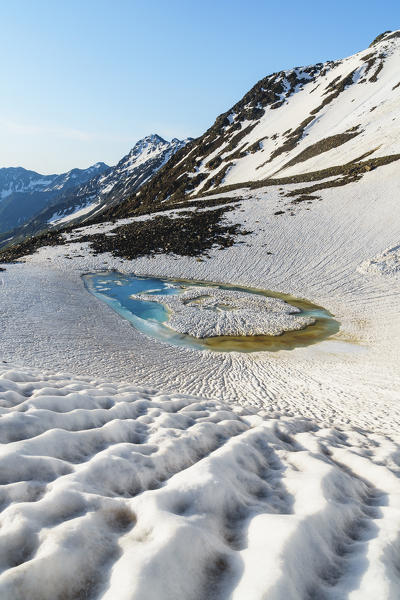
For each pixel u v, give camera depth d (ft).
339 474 12.90
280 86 359.66
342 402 35.73
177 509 9.89
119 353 55.36
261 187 186.91
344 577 7.94
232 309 85.05
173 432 16.42
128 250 134.21
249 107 353.92
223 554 8.41
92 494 10.07
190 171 305.32
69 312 74.69
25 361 44.14
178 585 7.16
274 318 79.36
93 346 56.85
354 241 114.32
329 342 66.64
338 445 18.34
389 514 10.71
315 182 168.76
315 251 114.62
